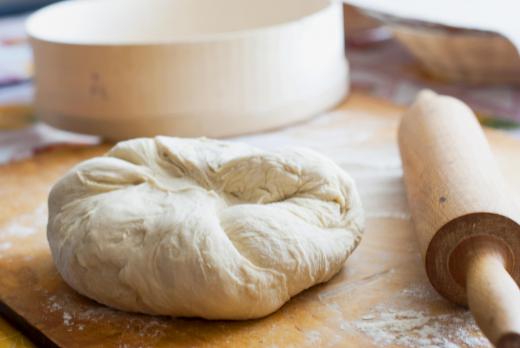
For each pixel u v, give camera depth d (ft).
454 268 2.43
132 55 3.31
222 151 2.68
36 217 2.98
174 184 2.61
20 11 5.37
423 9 3.87
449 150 2.70
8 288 2.63
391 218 2.89
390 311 2.48
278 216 2.50
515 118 3.57
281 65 3.43
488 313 2.15
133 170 2.62
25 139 3.55
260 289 2.42
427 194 2.56
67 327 2.47
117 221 2.50
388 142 3.36
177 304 2.43
